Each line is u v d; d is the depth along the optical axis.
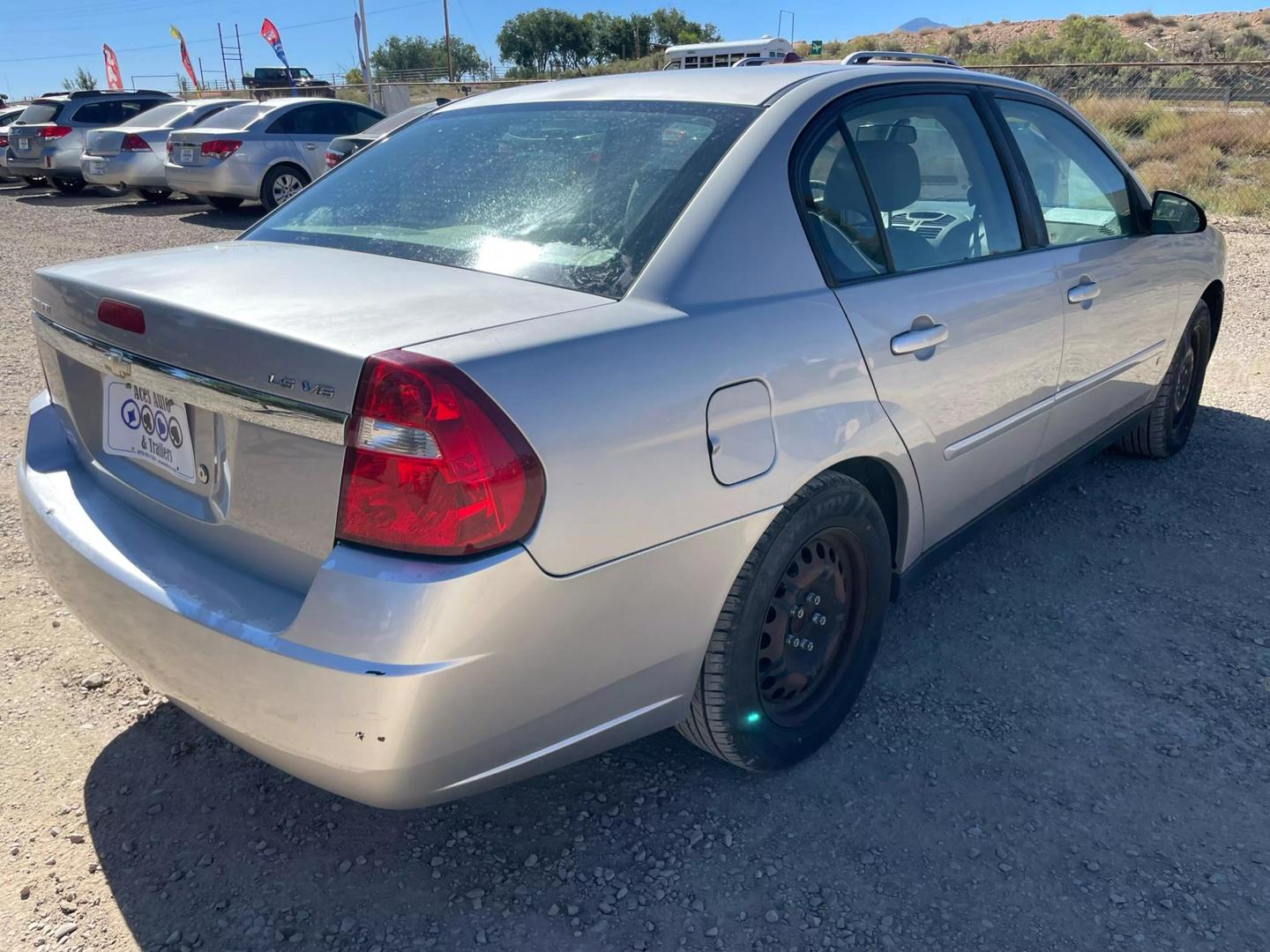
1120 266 3.63
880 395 2.46
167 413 2.08
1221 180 14.02
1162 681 2.96
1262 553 3.77
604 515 1.86
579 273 2.16
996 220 3.08
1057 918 2.12
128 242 11.47
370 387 1.67
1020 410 3.13
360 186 2.82
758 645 2.32
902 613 3.35
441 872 2.23
